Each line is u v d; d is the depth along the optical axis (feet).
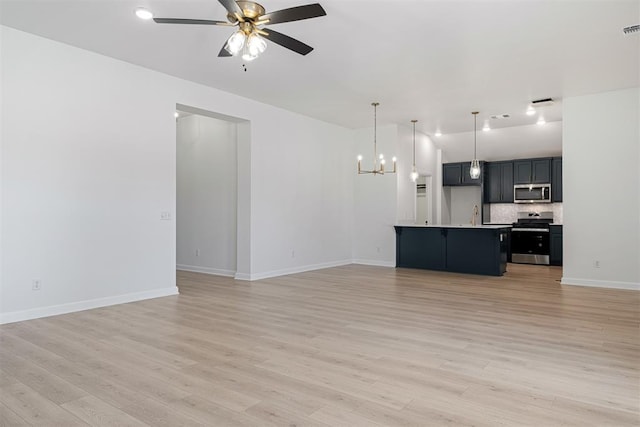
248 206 21.65
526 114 24.26
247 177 21.65
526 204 32.76
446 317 13.85
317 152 26.09
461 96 20.63
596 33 13.37
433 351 10.44
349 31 13.25
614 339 11.43
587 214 20.18
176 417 7.05
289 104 22.39
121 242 16.07
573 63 16.02
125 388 8.21
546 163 31.01
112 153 15.83
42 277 13.91
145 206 16.90
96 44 14.56
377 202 27.99
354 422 6.87
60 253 14.34
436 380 8.62
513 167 32.58
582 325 12.87
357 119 26.04
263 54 15.24
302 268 24.91
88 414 7.16
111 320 13.44
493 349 10.59
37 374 8.90
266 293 18.12
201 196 24.94
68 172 14.57
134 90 16.53
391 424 6.81
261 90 19.84
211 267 24.32
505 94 20.24
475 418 7.01
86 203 15.05
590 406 7.46
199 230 25.00
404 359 9.87
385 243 27.68
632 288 19.07
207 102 19.24
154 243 17.21
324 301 16.42
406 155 28.45
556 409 7.34
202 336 11.70
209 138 24.53
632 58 15.49
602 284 19.79
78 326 12.70
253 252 21.75
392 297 17.22
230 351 10.43
